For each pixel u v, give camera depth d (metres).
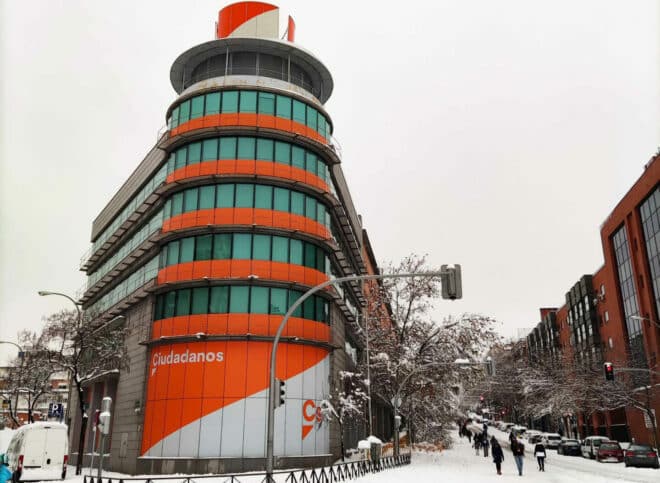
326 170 36.75
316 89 40.19
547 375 72.19
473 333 38.97
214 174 32.22
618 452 39.50
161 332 31.92
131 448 32.47
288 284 31.55
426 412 45.69
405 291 40.41
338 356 37.28
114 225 49.31
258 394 29.59
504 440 75.12
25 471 25.30
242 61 36.88
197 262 31.58
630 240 56.06
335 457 33.75
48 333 37.50
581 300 73.50
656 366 49.44
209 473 27.98
